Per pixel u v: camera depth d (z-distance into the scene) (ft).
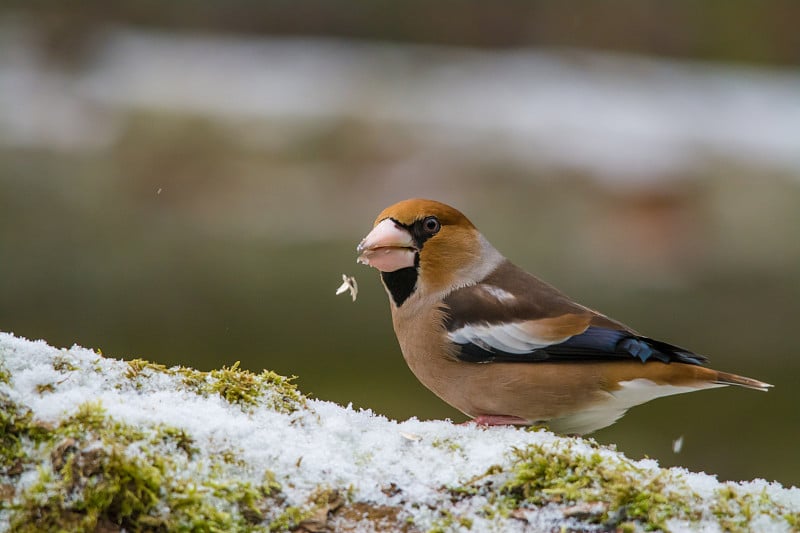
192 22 98.12
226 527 13.53
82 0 89.92
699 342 42.16
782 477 32.32
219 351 39.34
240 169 59.67
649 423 36.94
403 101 78.07
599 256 51.21
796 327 43.52
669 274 50.08
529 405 21.12
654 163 63.62
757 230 56.03
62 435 13.85
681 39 101.96
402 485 14.70
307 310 43.57
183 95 74.43
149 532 13.23
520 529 14.02
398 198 57.77
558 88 87.97
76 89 73.56
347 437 15.88
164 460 13.83
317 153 63.05
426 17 101.55
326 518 14.01
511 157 64.44
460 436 16.30
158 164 59.11
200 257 47.47
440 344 21.66
